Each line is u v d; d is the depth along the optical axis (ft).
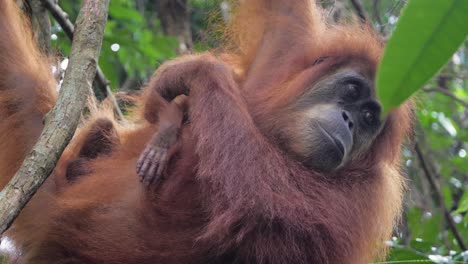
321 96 18.53
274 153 17.34
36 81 19.83
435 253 24.59
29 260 18.48
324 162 17.84
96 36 14.55
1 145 19.20
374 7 29.55
